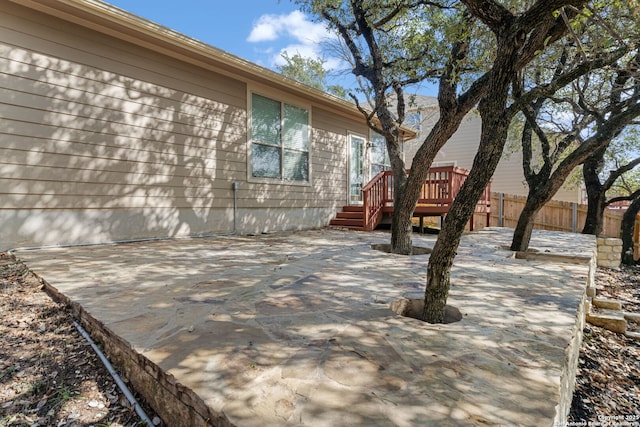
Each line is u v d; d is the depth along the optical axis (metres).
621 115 4.41
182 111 6.11
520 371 1.48
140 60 5.53
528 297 2.66
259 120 7.43
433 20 5.23
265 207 7.62
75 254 4.31
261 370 1.48
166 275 3.28
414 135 10.85
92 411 1.54
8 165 4.33
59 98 4.72
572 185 12.19
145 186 5.66
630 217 8.84
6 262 3.83
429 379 1.41
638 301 5.48
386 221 8.90
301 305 2.39
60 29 4.71
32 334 2.16
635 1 2.75
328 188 9.27
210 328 1.95
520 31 1.86
